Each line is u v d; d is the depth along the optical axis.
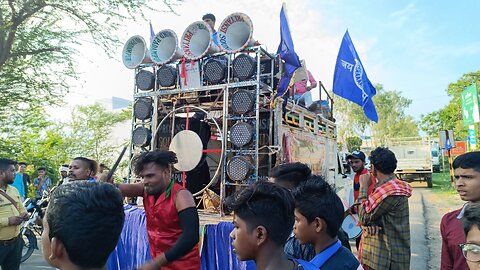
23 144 13.36
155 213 2.95
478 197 2.34
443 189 16.94
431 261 6.40
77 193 1.35
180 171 5.16
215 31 6.18
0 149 12.69
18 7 9.91
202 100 5.52
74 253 1.28
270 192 1.56
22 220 4.11
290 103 5.46
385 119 46.84
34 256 6.71
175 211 2.86
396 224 3.30
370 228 3.40
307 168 2.69
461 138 24.08
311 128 6.72
